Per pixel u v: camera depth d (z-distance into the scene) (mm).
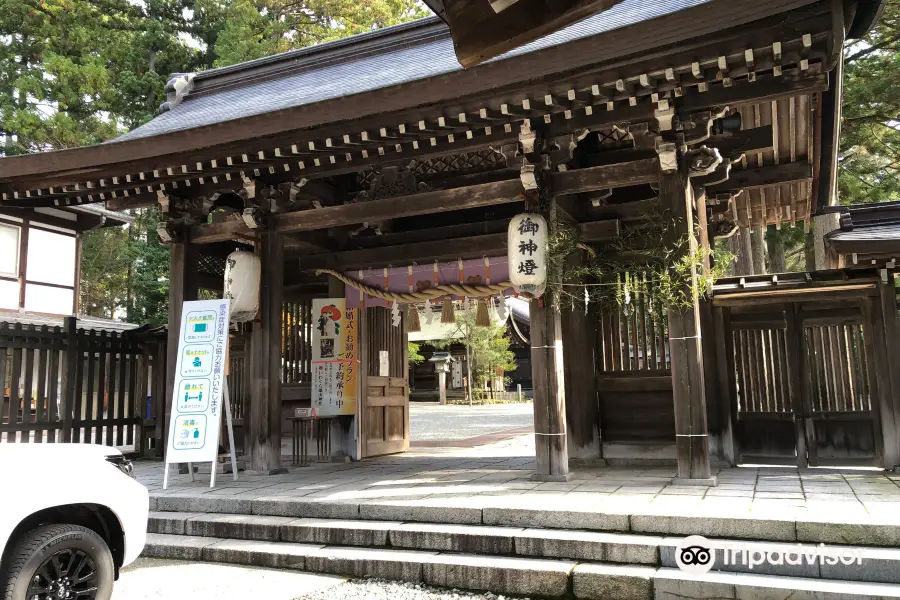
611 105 6258
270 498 6035
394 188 8984
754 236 16812
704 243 7477
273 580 4801
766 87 5887
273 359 8094
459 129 6781
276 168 7844
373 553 4992
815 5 4992
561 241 6777
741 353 7953
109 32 24438
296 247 10086
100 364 9906
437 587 4609
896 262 6660
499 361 34594
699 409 6148
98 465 3973
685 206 6383
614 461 8148
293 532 5477
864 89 14328
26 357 8859
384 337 10625
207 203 8664
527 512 5043
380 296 9375
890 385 7023
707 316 7883
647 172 6574
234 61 22406
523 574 4406
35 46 22844
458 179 8703
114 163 7801
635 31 5457
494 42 3213
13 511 3398
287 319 10602
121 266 26516
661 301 6602
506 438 13984
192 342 7555
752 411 7848
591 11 2939
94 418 10742
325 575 4926
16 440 8984
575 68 5781
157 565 5266
